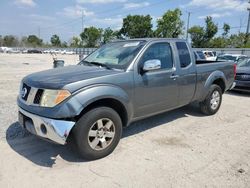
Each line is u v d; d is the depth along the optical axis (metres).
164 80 4.52
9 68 18.42
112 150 3.87
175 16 54.62
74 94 3.30
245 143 4.40
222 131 5.00
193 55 5.35
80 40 96.81
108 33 84.94
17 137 4.43
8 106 6.43
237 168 3.51
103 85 3.59
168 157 3.81
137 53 4.18
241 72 9.21
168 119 5.71
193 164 3.60
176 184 3.10
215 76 5.88
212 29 58.72
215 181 3.17
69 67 4.34
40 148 4.01
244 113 6.46
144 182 3.13
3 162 3.54
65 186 3.02
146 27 70.25
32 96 3.50
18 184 3.03
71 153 3.86
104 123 3.71
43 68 18.95
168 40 4.84
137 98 4.09
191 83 5.20
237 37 61.31
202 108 6.01
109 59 4.44
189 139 4.55
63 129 3.22
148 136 4.65
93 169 3.42
